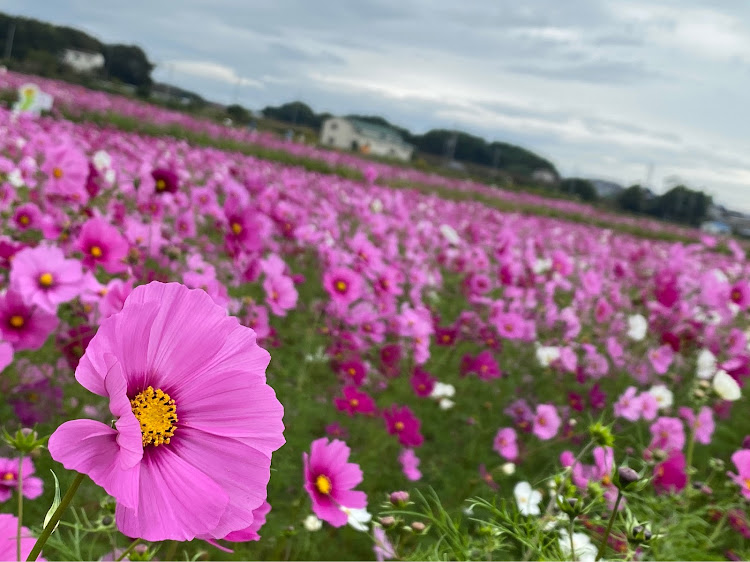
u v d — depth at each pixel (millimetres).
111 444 659
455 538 1704
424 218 11352
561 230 14930
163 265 3248
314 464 1846
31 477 1960
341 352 3555
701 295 5258
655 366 4836
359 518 1800
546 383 4746
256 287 4402
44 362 2693
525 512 2086
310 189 11078
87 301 2641
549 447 3881
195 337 753
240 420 743
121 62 67062
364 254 4281
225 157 12672
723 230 51906
